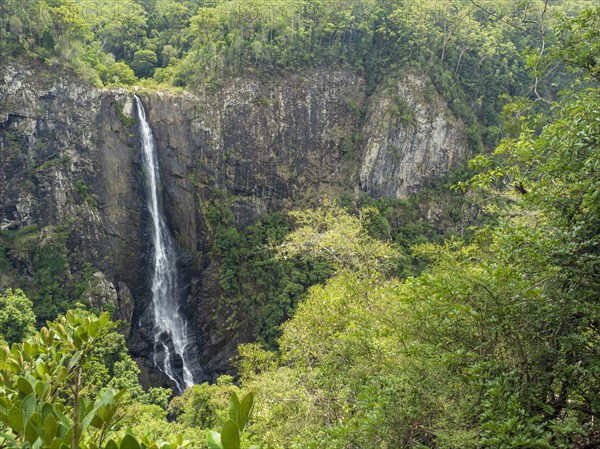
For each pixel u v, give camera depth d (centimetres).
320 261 4341
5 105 3819
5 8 3878
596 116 668
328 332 1319
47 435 252
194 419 2294
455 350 617
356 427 677
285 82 4959
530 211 1093
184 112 4519
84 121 4091
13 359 344
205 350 4628
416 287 679
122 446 246
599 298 586
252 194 4894
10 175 3897
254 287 4603
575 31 890
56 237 3950
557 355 558
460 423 555
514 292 573
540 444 476
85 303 3959
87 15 5434
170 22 5812
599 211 602
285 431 1060
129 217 4325
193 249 4666
